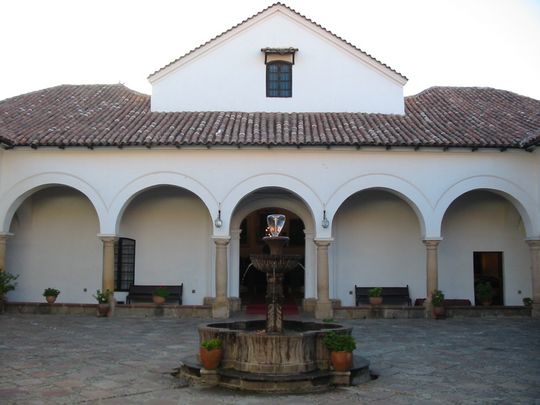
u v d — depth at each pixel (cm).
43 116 1762
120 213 1605
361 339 1226
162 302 1641
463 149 1588
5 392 755
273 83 1859
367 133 1616
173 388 790
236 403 716
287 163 1593
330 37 1853
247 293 2180
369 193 1814
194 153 1598
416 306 1608
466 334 1301
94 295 1656
